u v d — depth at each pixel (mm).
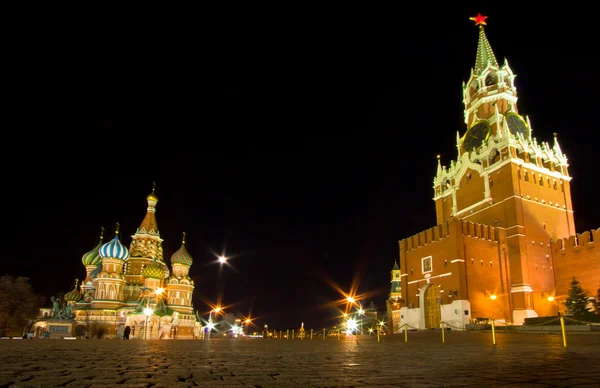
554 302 59188
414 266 64500
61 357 13273
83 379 8234
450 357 14578
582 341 27875
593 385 7855
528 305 56500
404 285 66062
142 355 14305
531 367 11023
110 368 10164
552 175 66688
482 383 8047
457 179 73250
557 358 14094
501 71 75000
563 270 60000
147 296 83000
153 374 9070
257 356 14414
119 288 82188
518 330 43969
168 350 17375
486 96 74562
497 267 58719
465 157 71750
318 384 7812
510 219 61188
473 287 55469
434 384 7875
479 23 83062
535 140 68125
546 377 8961
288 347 21250
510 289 58719
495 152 67062
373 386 7598
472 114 77312
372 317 123125
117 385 7461
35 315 91750
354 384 7852
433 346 23219
